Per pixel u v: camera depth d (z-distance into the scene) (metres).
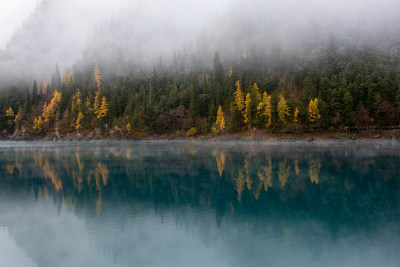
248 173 41.19
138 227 19.84
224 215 22.53
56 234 18.52
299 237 17.98
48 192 30.64
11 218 21.80
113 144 113.81
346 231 18.95
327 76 123.12
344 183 33.91
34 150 85.44
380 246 16.66
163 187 32.97
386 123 94.56
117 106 147.75
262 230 19.25
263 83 125.62
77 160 58.78
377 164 47.88
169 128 131.50
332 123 98.00
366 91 101.00
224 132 114.56
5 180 37.38
